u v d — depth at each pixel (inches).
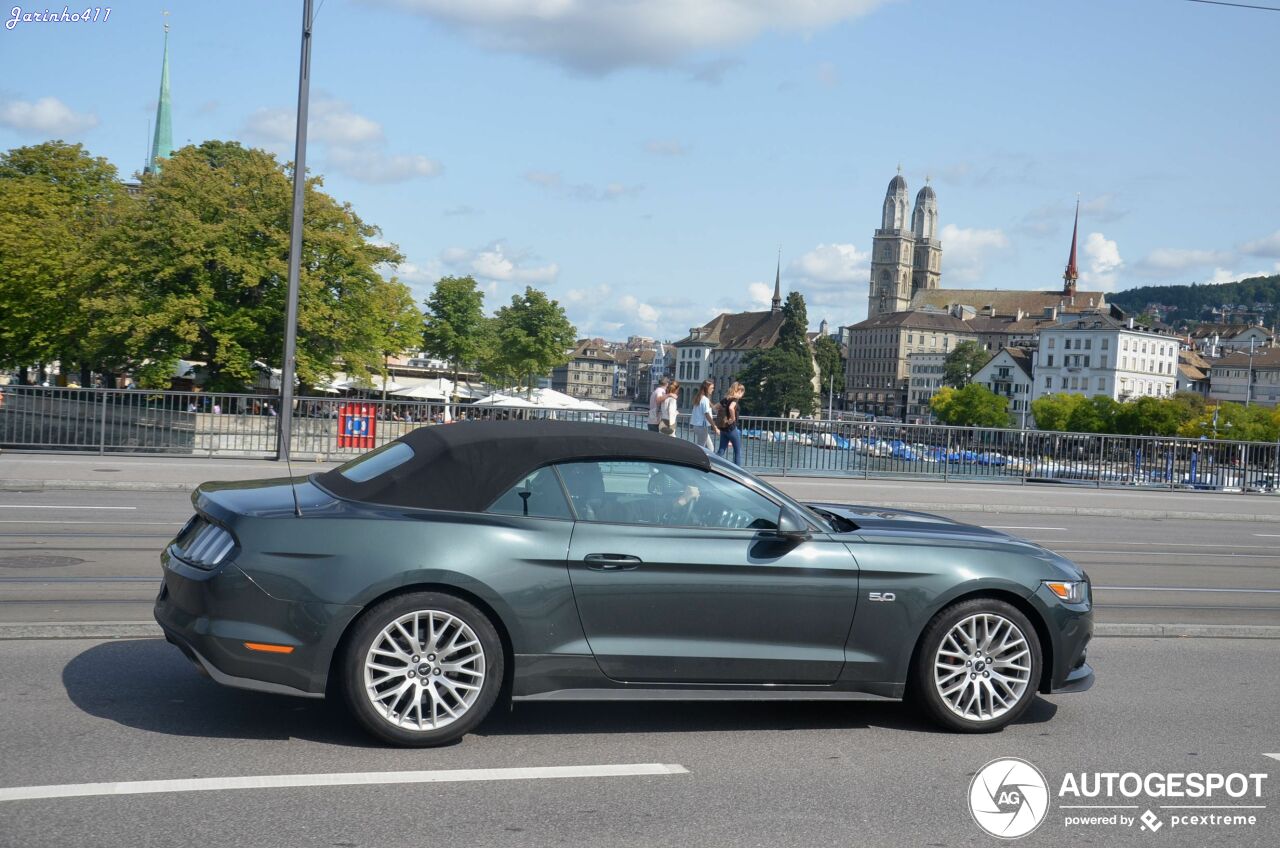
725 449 938.7
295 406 944.3
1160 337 7829.7
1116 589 461.4
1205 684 295.3
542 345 3609.7
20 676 249.0
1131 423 5969.5
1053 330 7815.0
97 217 2057.1
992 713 242.1
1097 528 748.6
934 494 908.6
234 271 1695.4
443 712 214.8
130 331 1699.1
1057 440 1101.1
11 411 896.3
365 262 1863.9
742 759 216.8
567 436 233.0
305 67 884.0
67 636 287.1
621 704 252.8
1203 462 1132.5
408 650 214.4
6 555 408.5
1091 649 334.0
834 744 230.4
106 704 231.1
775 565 229.9
